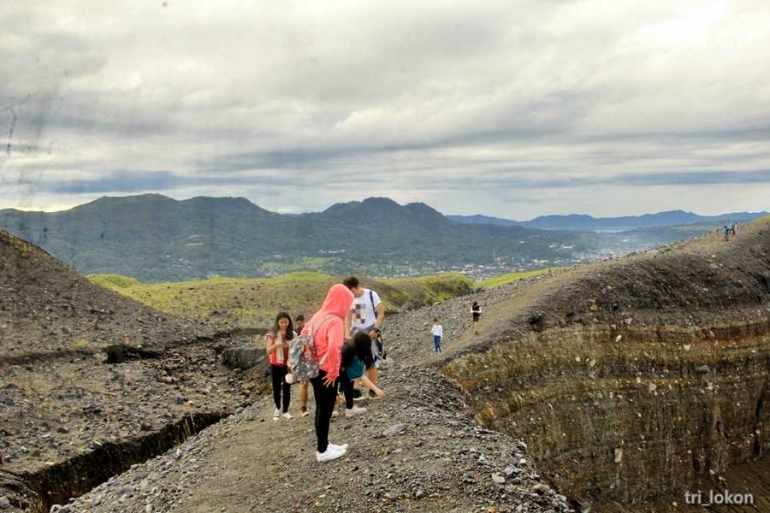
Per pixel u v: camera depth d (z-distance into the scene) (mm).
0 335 37844
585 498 34594
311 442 13281
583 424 35188
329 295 11445
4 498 17953
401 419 13992
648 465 38406
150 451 24688
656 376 40844
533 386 34000
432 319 47125
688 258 53281
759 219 73812
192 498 11234
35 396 28578
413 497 9820
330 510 9672
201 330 50000
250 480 11570
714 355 44188
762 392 45750
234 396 32375
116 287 76062
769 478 42594
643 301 44438
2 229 56375
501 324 36688
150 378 34125
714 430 42062
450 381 19922
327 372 11117
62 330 41438
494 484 10164
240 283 82750
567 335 38250
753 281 52875
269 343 15938
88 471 22062
